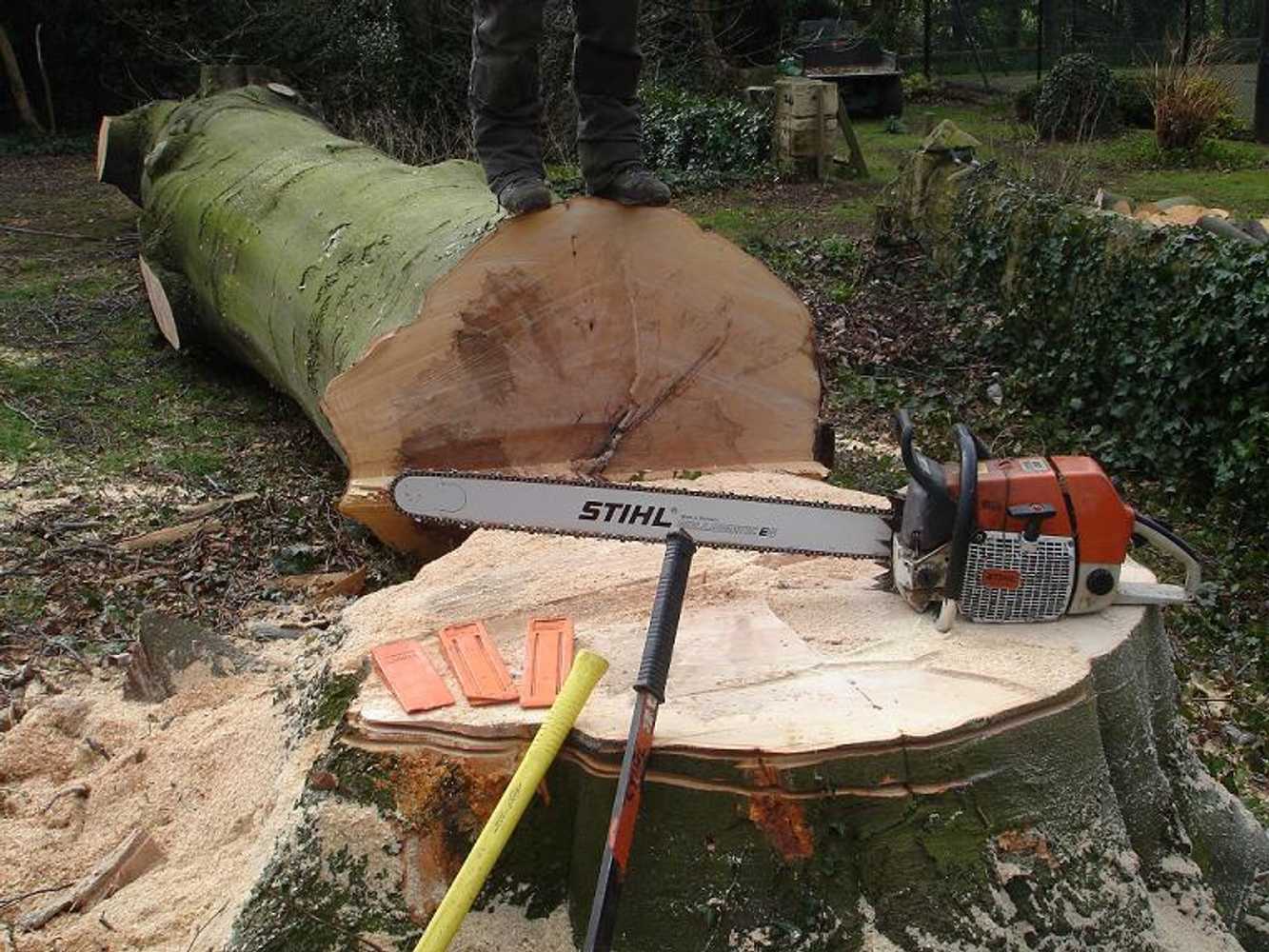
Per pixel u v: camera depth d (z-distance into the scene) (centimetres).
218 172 676
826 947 237
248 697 330
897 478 569
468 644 271
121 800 311
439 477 286
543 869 251
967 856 239
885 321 796
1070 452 627
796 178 1283
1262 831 310
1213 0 1884
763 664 262
